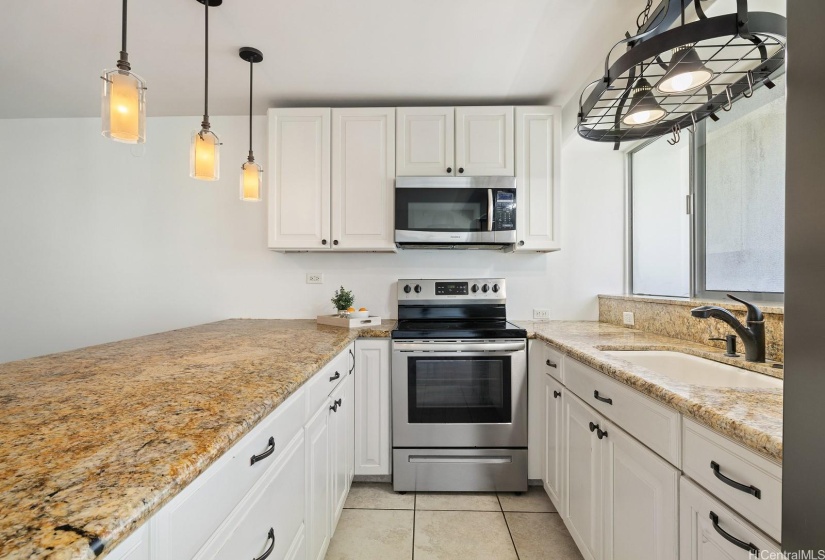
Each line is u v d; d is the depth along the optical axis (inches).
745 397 34.5
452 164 89.0
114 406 31.9
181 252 102.3
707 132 74.4
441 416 79.0
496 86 85.5
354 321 85.9
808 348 17.8
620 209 101.7
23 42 69.1
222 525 27.7
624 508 45.3
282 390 37.0
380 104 93.4
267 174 96.3
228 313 102.3
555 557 61.1
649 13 59.4
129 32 66.5
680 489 35.4
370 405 80.7
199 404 32.4
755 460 27.2
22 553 14.9
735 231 67.5
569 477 63.3
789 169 18.4
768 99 60.8
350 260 101.8
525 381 79.0
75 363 47.7
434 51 72.4
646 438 41.1
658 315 76.9
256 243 102.2
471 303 99.1
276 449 37.5
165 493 20.0
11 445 24.4
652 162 92.7
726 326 59.7
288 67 77.8
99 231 101.7
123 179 101.8
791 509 18.7
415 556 61.2
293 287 102.2
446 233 86.7
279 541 38.3
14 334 101.3
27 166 101.6
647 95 47.5
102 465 21.8
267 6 60.1
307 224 89.6
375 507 74.7
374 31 66.4
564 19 63.2
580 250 101.7
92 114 99.7
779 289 59.1
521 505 75.5
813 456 17.6
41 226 101.6
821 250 17.1
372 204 89.4
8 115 99.8
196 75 81.1
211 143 59.4
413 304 99.3
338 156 89.6
